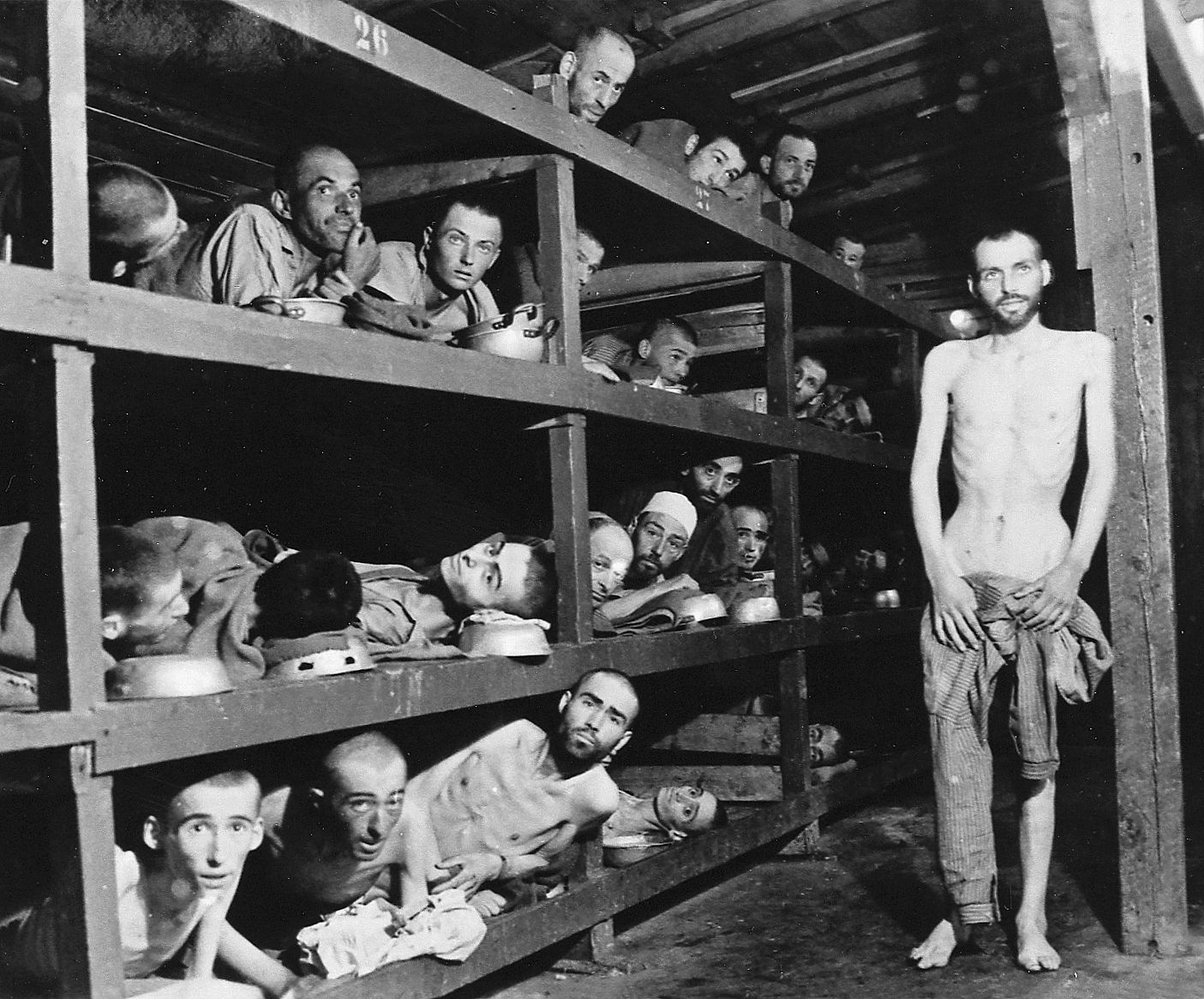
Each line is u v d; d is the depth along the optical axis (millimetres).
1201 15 4219
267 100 2926
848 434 4434
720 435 3529
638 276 4266
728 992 2680
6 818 2154
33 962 1989
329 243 2738
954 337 5758
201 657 1977
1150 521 2814
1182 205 6371
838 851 4012
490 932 2486
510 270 3527
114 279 2512
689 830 3412
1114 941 2918
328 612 2271
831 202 5707
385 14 3551
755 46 4246
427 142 2965
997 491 2803
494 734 2682
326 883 2406
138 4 2422
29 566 2090
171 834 2041
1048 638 2742
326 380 2314
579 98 3408
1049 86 4824
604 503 4285
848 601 5297
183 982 2016
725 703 4383
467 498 3768
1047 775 2766
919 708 5258
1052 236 6320
